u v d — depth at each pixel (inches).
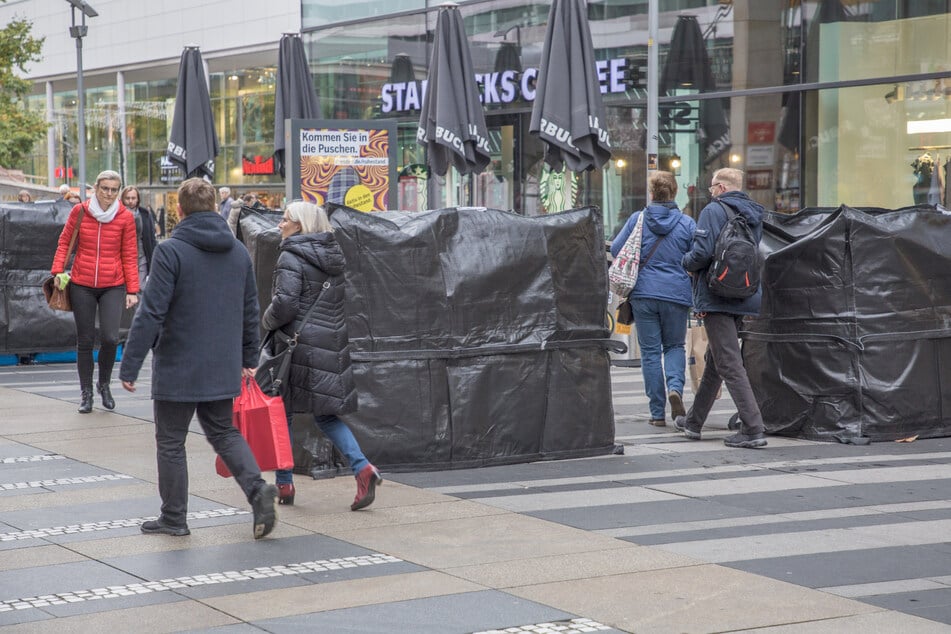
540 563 312.3
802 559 317.1
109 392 583.8
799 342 515.5
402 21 1475.1
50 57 2432.3
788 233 537.0
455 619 265.6
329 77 1587.1
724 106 1117.1
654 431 535.2
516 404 452.4
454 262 444.1
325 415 370.9
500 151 1352.1
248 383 357.4
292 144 751.1
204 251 336.5
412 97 1467.8
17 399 622.8
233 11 1982.0
